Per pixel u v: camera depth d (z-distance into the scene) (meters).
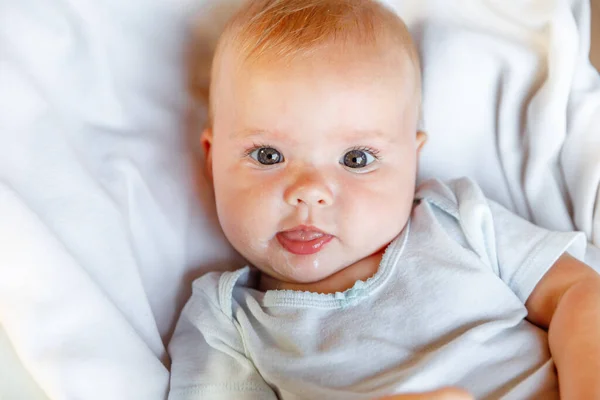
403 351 0.82
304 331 0.86
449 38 1.01
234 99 0.86
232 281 0.92
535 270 0.88
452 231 0.92
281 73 0.82
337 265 0.89
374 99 0.83
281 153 0.85
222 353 0.88
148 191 0.93
